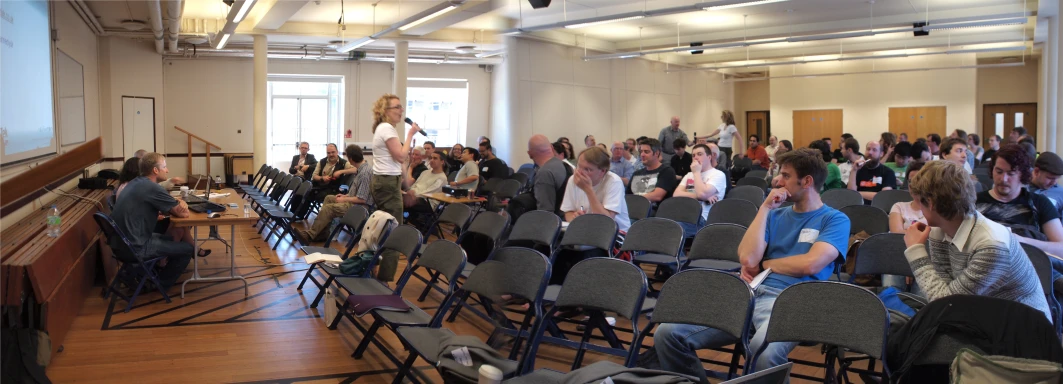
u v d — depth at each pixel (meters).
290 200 8.98
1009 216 3.47
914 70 14.89
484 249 5.05
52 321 3.71
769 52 16.59
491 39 13.59
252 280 5.66
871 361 3.02
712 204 5.46
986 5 11.16
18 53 4.82
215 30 12.00
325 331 4.23
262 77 12.38
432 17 10.83
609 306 2.79
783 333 2.40
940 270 2.44
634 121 16.53
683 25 13.26
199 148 14.38
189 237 6.16
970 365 1.96
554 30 14.16
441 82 15.95
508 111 14.21
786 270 2.86
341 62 15.14
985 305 2.06
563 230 4.55
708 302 2.55
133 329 4.25
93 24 10.41
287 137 15.23
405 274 3.84
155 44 12.86
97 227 5.73
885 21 12.03
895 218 3.90
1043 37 12.02
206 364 3.62
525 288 3.06
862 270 3.26
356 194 7.49
